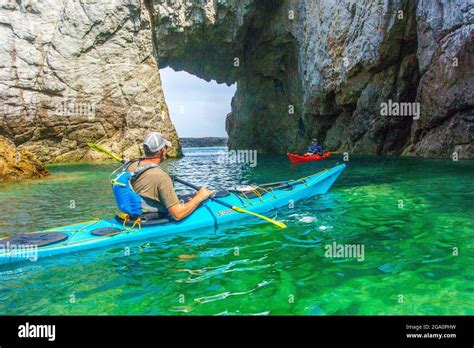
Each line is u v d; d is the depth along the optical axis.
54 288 3.17
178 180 4.91
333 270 3.41
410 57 16.41
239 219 5.31
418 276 3.20
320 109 21.70
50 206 7.06
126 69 21.12
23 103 18.91
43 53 19.38
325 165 14.20
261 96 28.78
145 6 21.33
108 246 4.18
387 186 7.96
